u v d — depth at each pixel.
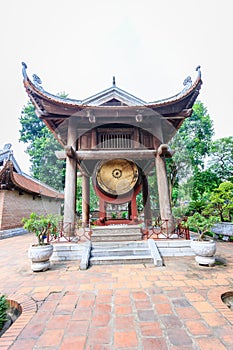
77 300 2.99
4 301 2.72
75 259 5.17
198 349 1.91
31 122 21.78
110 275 4.04
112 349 1.93
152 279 3.78
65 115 5.92
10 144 15.13
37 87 5.45
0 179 11.19
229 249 6.48
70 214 5.48
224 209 8.59
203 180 11.37
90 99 6.38
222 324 2.31
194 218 4.85
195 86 5.29
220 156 12.74
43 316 2.55
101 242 5.29
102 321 2.42
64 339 2.09
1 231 10.61
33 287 3.52
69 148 5.02
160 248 5.33
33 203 14.78
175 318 2.45
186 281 3.66
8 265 5.08
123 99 6.34
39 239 4.71
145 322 2.38
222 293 3.14
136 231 5.43
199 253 4.59
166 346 1.96
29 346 1.99
